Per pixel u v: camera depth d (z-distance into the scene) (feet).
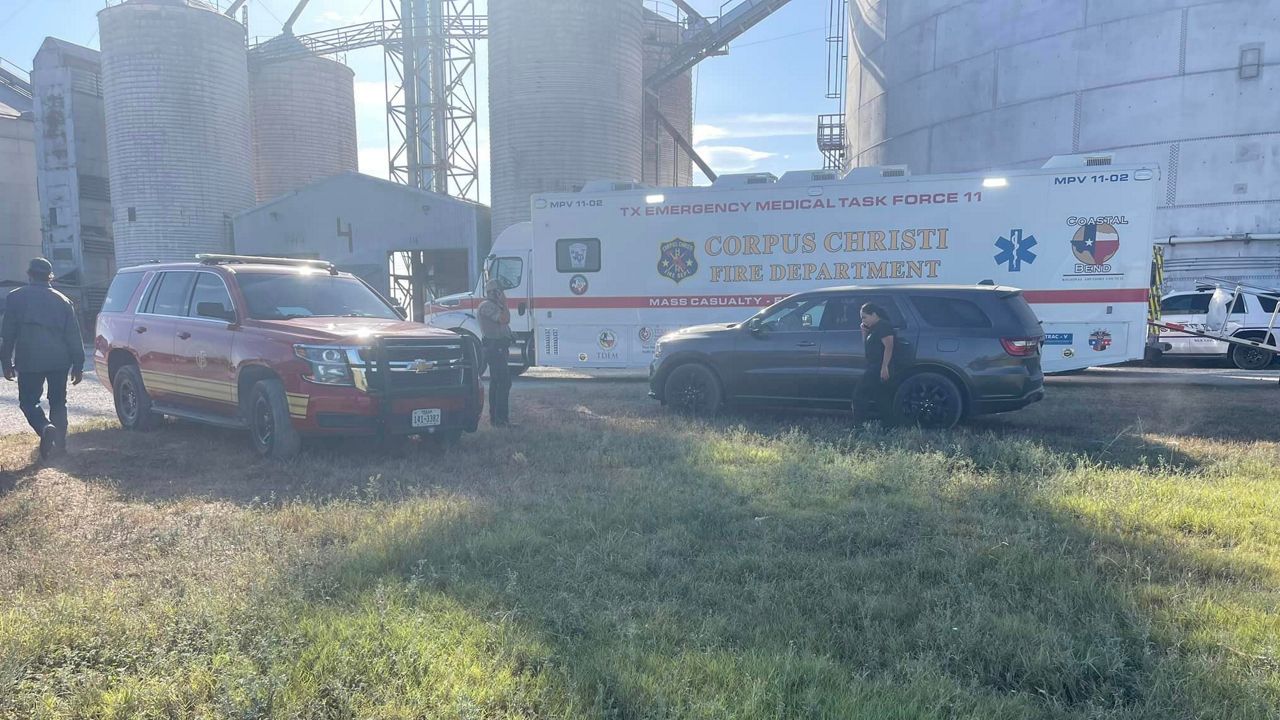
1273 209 68.85
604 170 98.68
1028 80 78.89
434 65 125.49
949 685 9.81
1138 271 39.65
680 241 46.98
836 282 44.16
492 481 21.18
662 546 15.56
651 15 124.98
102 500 19.56
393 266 109.19
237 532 16.42
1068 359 40.86
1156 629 11.35
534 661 10.57
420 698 9.45
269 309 26.43
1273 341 54.44
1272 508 17.89
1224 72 69.72
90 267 136.15
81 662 10.52
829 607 12.49
